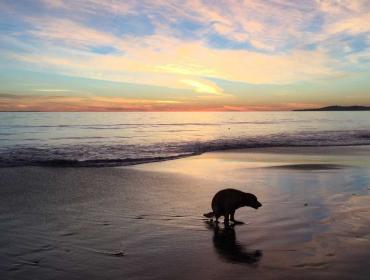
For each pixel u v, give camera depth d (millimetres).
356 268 6340
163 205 10938
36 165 18750
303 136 42062
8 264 6551
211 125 72562
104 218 9539
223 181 14656
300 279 5941
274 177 15492
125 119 102062
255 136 42625
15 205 10836
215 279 5973
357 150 27656
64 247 7418
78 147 28828
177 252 7172
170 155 24547
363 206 10500
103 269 6355
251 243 7645
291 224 8875
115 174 16406
